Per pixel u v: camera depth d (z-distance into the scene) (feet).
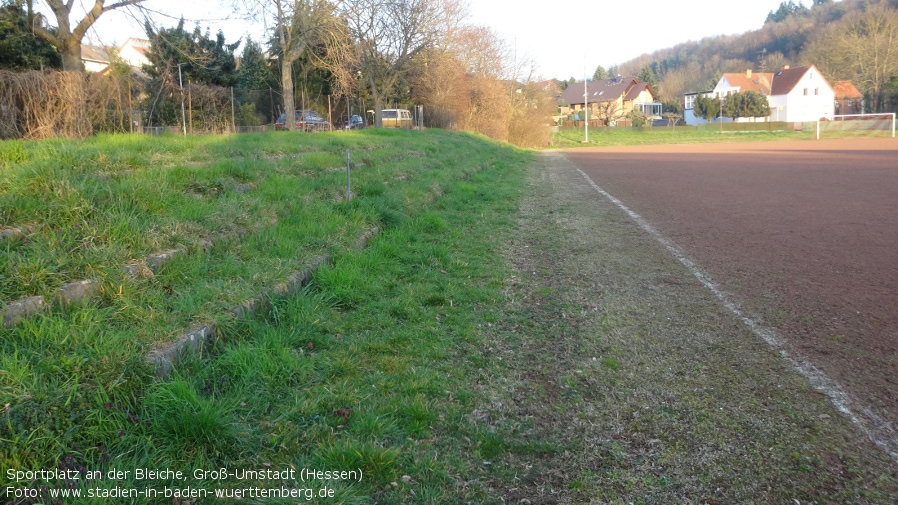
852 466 10.45
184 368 12.19
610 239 29.43
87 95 41.27
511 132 160.76
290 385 12.83
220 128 67.00
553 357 15.21
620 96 307.99
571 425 12.00
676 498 9.78
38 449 9.07
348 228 24.50
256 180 27.45
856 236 27.96
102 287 13.96
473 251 26.45
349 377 13.48
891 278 20.80
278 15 76.48
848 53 243.81
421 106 123.13
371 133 72.69
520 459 10.87
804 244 26.61
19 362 10.42
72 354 10.98
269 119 126.72
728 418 12.06
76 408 9.88
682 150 126.31
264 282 16.80
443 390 13.20
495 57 147.54
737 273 22.33
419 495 9.70
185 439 10.18
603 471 10.52
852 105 251.80
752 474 10.31
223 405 11.22
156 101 67.05
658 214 36.65
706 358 14.90
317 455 10.37
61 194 17.76
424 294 19.69
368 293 19.03
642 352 15.42
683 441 11.34
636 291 20.62
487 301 19.58
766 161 80.64
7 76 36.60
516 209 39.22
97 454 9.66
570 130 233.96
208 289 15.25
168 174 23.44
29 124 37.68
